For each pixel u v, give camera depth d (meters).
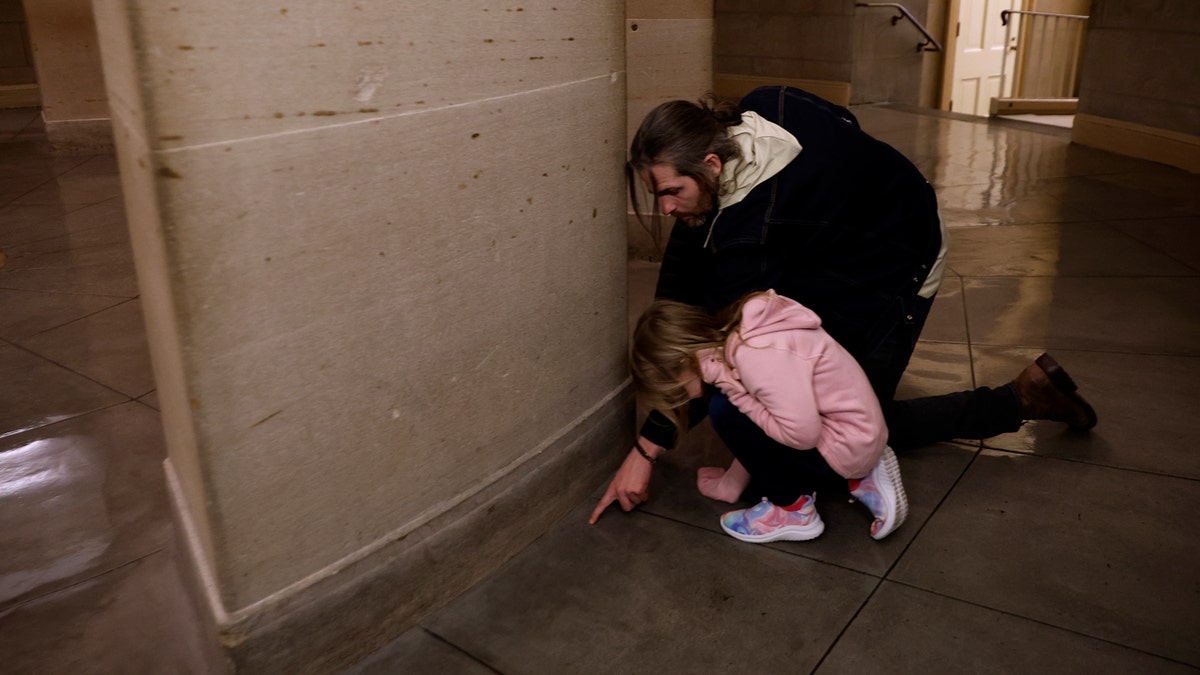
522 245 2.13
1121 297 3.86
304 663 1.87
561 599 2.13
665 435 2.34
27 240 5.47
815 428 2.05
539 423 2.33
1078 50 11.93
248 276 1.59
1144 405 2.88
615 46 2.30
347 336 1.78
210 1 1.43
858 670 1.87
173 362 1.64
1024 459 2.62
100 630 2.14
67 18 7.95
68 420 3.21
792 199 2.10
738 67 11.73
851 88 10.41
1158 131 6.59
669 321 2.17
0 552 2.48
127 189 1.80
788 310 2.11
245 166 1.54
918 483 2.53
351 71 1.64
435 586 2.09
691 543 2.33
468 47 1.85
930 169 6.73
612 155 2.39
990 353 3.35
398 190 1.79
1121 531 2.27
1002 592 2.07
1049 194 5.77
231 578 1.73
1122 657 1.86
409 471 1.99
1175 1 6.28
